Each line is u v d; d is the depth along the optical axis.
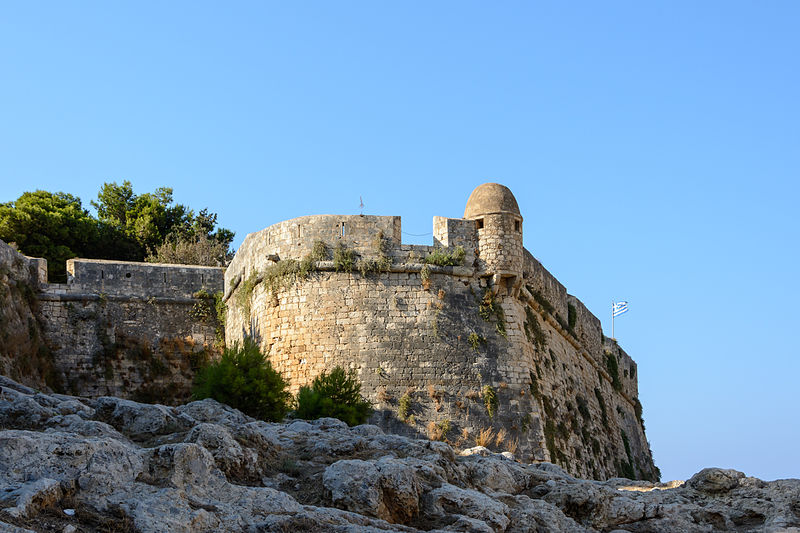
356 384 37.72
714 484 25.16
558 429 44.19
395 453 24.48
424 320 41.59
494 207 43.59
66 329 46.78
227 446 21.72
